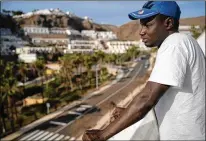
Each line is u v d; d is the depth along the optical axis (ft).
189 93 5.72
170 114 5.94
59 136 139.85
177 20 5.73
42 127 152.56
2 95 135.95
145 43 5.90
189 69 5.52
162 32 5.64
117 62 452.76
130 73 329.11
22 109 179.22
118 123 4.77
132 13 5.72
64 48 577.84
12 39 531.09
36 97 201.67
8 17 620.49
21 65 198.80
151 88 4.97
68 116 169.37
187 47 5.41
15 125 152.76
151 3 5.61
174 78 4.96
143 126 9.52
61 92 228.22
